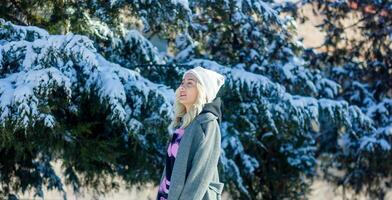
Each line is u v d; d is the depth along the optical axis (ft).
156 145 25.12
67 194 31.99
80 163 24.16
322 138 37.29
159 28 24.38
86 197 32.04
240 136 28.35
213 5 26.11
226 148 27.84
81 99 20.61
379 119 35.22
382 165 36.04
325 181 38.75
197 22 28.35
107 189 27.17
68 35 17.20
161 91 21.31
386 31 36.63
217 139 10.69
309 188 35.42
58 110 21.09
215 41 29.58
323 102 28.81
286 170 32.71
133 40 25.21
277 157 32.60
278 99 27.14
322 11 37.29
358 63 37.22
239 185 27.84
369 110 35.29
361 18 37.76
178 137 11.02
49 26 21.83
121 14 23.39
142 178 25.95
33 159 24.39
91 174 25.58
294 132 29.66
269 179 32.22
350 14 42.04
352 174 37.35
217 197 10.86
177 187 10.36
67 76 19.16
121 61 25.34
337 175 38.45
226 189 28.27
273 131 28.81
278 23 27.35
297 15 36.04
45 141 21.26
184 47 29.48
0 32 19.31
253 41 29.45
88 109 21.94
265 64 29.78
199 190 10.28
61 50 17.12
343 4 36.68
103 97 19.95
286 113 27.20
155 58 25.90
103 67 20.66
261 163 31.83
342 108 28.78
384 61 37.09
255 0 26.63
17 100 16.83
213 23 28.53
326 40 37.17
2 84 17.43
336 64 37.37
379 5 36.63
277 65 29.86
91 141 22.57
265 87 26.05
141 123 21.09
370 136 34.91
